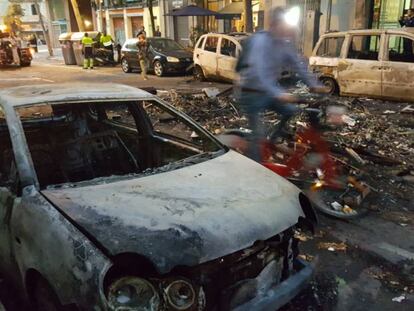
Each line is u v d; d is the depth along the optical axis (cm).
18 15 4594
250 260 242
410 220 427
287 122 514
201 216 233
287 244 265
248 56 443
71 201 244
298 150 485
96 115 399
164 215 231
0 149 334
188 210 238
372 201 468
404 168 558
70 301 207
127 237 213
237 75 464
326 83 1110
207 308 228
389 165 574
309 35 1490
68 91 332
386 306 296
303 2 1581
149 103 379
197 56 1486
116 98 338
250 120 467
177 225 223
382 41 997
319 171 472
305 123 493
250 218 241
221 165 310
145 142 407
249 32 1482
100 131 400
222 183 277
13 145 272
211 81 1485
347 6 1519
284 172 475
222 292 230
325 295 307
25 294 258
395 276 332
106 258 204
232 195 262
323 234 400
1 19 4628
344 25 1545
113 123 414
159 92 1205
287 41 445
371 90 1030
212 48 1441
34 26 4838
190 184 273
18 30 4394
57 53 3456
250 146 470
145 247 209
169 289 207
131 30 2855
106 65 2228
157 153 397
